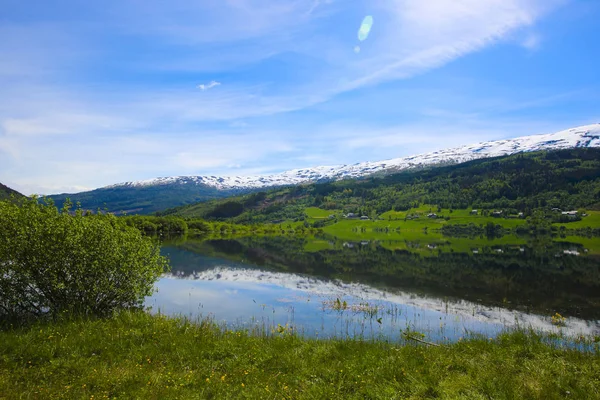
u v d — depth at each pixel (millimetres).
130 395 8875
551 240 119000
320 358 11992
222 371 10688
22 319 14742
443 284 38406
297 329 21047
